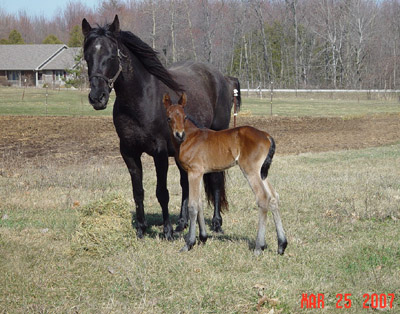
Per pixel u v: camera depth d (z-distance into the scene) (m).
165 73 7.18
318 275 5.79
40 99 41.38
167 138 7.31
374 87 61.22
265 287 5.35
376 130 24.59
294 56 65.25
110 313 4.82
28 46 74.06
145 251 6.68
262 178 6.23
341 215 8.38
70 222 8.01
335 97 51.91
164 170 7.31
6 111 31.12
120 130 7.18
